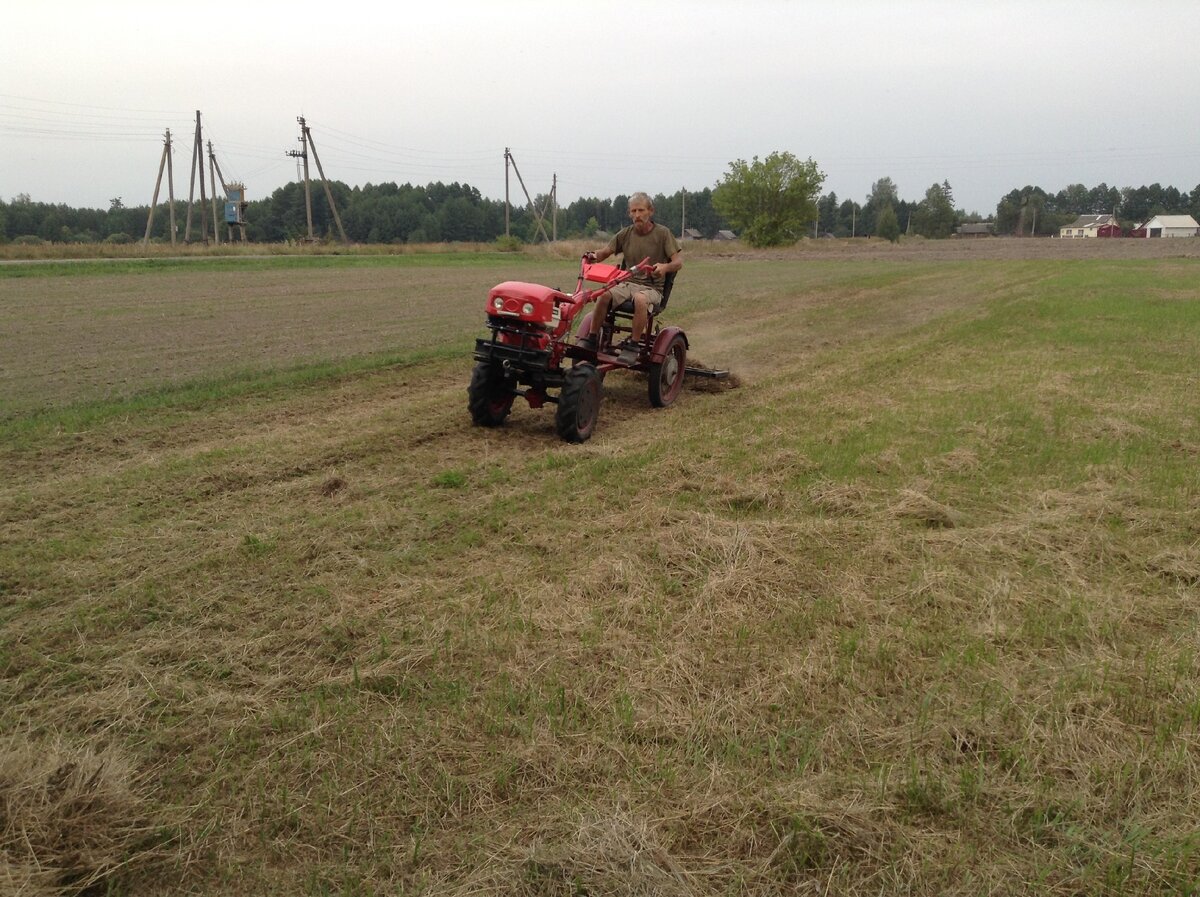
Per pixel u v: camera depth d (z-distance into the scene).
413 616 4.14
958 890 2.48
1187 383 10.00
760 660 3.76
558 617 4.12
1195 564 4.84
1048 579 4.67
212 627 4.05
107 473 6.42
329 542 5.05
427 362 11.51
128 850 2.64
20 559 4.79
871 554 4.94
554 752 3.09
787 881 2.54
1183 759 3.05
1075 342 13.18
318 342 13.06
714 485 6.16
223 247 40.00
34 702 3.40
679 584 4.50
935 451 7.13
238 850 2.66
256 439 7.49
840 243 73.00
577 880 2.47
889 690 3.55
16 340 12.75
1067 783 2.95
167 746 3.16
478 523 5.45
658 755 3.06
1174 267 34.97
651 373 8.74
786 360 12.09
